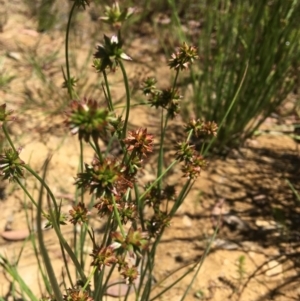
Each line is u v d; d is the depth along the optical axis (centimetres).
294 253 18
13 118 10
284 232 18
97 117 7
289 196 20
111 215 10
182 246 18
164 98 12
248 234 18
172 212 12
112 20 8
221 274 17
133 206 11
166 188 13
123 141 10
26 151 20
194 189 20
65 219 11
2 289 15
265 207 19
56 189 19
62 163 20
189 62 11
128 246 9
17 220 18
